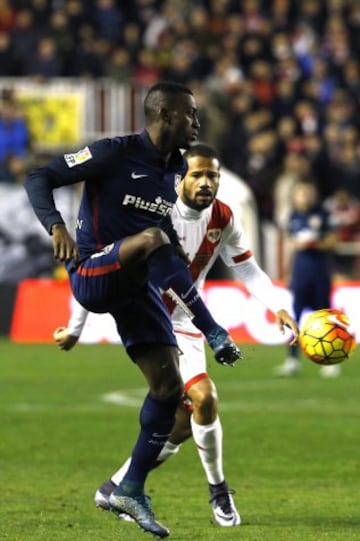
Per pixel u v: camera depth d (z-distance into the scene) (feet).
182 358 88.48
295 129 294.05
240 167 269.03
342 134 292.61
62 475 109.81
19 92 274.57
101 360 210.38
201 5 322.55
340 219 262.47
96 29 308.81
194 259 91.04
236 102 279.90
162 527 80.12
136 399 162.61
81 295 79.46
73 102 274.36
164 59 304.09
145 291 79.66
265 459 118.52
